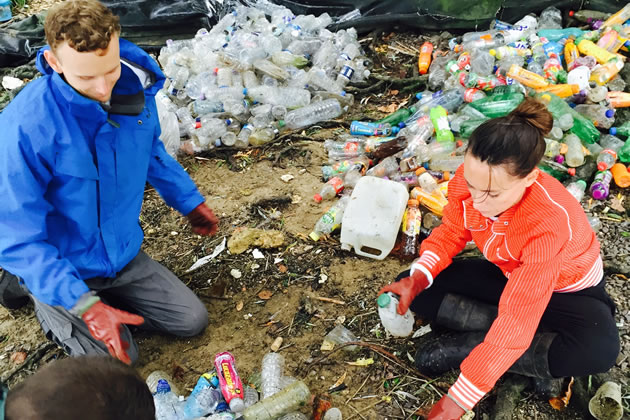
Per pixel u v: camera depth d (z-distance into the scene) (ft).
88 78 6.15
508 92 12.58
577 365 7.03
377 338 8.98
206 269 10.50
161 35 17.81
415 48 16.94
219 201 12.19
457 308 8.11
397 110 14.26
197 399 7.64
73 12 5.75
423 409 7.93
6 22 19.43
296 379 8.48
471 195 6.49
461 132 12.25
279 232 10.94
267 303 9.80
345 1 17.65
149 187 12.55
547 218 6.14
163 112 12.76
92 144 7.00
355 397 8.18
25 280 6.67
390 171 11.91
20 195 6.45
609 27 15.15
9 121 6.47
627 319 8.93
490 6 16.60
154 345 9.18
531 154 5.56
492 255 7.06
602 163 11.51
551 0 16.62
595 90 12.82
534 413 7.75
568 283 7.05
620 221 10.93
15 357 9.05
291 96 14.28
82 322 8.14
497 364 6.15
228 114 13.93
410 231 10.45
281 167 13.05
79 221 7.36
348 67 15.16
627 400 7.74
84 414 3.76
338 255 10.62
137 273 8.63
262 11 17.58
